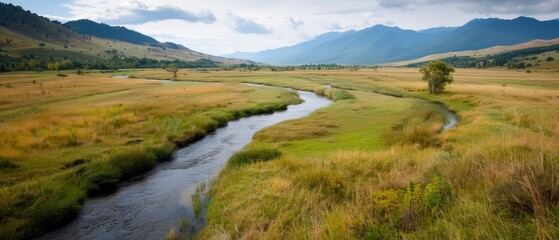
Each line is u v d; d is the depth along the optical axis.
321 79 103.50
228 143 25.56
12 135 23.12
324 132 28.16
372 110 40.06
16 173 16.36
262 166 15.86
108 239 10.38
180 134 26.38
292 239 7.10
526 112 29.62
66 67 180.50
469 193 6.50
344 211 7.64
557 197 5.00
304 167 14.82
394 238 5.12
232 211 10.75
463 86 64.62
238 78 114.94
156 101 46.44
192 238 9.97
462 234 4.52
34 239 10.46
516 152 9.55
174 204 12.97
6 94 54.62
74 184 14.36
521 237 4.26
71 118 29.50
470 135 20.47
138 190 14.78
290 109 46.66
